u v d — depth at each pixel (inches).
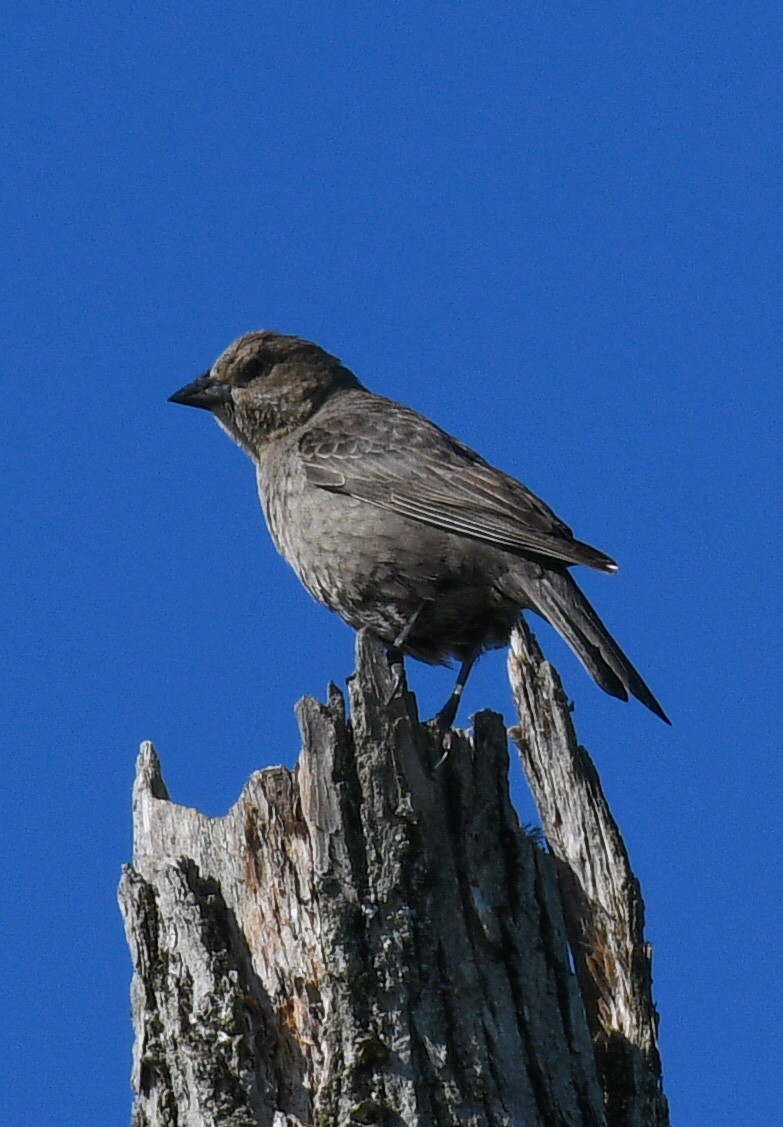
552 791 483.5
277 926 430.6
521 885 432.5
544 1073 410.9
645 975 465.1
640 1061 450.6
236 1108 410.3
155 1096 422.6
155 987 433.1
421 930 413.7
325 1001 408.5
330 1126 393.7
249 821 438.3
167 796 481.7
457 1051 404.8
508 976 419.8
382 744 425.7
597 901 471.2
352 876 413.4
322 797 419.5
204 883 444.5
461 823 430.3
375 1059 397.4
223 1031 418.3
